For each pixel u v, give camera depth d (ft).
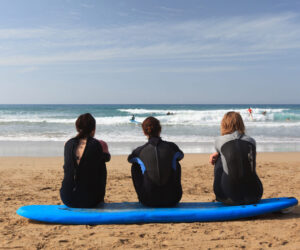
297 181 22.02
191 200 16.81
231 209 12.55
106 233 11.28
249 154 12.69
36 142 48.08
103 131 65.82
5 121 87.10
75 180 12.36
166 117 100.68
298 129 71.36
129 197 17.42
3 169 26.99
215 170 13.50
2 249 9.94
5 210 14.53
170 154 12.62
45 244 10.35
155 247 10.09
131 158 12.97
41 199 16.84
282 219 12.87
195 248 10.00
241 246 10.14
